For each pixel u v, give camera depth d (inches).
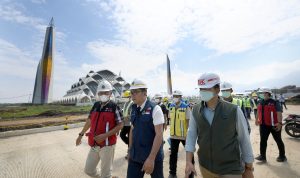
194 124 94.4
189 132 95.0
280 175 177.9
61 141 357.7
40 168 212.8
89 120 145.7
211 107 87.4
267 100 217.3
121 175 187.5
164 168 206.2
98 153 132.9
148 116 103.4
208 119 86.1
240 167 80.7
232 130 80.4
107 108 134.4
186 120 182.4
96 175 135.6
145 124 103.7
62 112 944.9
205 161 86.0
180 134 181.3
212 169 82.7
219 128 81.2
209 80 84.4
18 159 246.5
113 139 134.0
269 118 212.2
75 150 290.4
